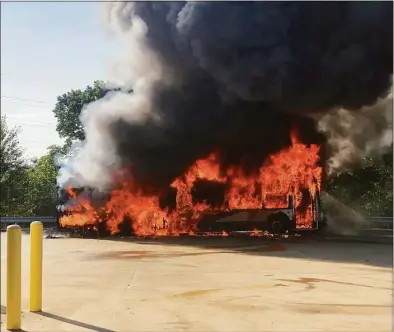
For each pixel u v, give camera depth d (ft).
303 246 51.42
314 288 26.63
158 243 54.95
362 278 30.04
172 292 25.40
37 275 20.98
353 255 42.78
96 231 66.49
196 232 69.15
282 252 45.34
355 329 18.37
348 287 26.96
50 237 64.34
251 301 23.26
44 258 40.32
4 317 20.08
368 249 48.21
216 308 21.77
